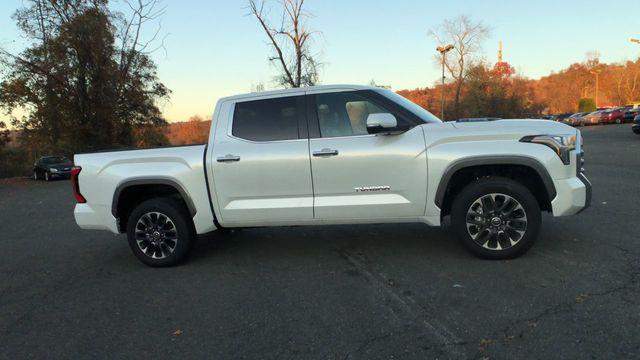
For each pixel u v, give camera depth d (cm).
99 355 334
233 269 511
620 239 527
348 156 477
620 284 397
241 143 505
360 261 510
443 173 462
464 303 380
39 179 2783
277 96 514
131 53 3153
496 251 470
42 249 684
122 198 539
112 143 3262
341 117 496
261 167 493
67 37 2922
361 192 481
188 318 388
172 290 457
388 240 586
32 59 2955
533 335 321
